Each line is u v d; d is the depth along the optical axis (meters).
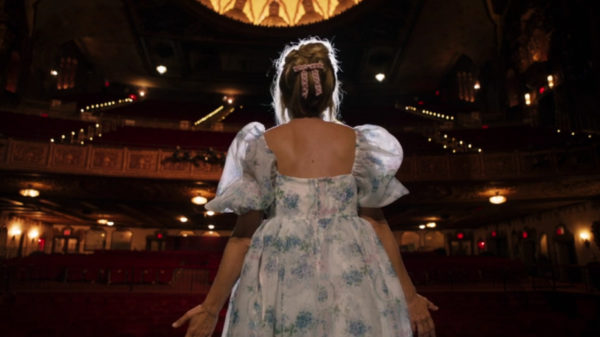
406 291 1.22
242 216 1.22
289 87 1.29
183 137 20.36
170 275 14.81
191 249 22.72
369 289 1.04
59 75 27.11
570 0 15.15
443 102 31.91
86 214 23.83
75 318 8.11
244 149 1.25
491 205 18.41
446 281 16.11
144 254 16.45
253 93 33.44
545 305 11.90
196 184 16.22
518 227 23.66
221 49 28.34
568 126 15.67
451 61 29.06
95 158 15.39
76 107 23.42
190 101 33.09
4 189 16.61
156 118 26.28
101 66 30.45
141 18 24.23
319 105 1.27
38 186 16.27
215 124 26.36
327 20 24.94
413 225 29.50
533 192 16.25
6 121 18.06
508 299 11.95
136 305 9.91
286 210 1.14
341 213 1.14
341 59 29.59
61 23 23.83
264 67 31.73
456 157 15.76
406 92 33.41
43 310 8.85
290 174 1.18
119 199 18.41
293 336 0.96
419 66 29.92
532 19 18.38
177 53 28.28
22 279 14.23
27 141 14.87
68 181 15.84
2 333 6.79
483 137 19.72
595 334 7.66
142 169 15.57
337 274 1.04
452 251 31.28
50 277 14.49
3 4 19.33
